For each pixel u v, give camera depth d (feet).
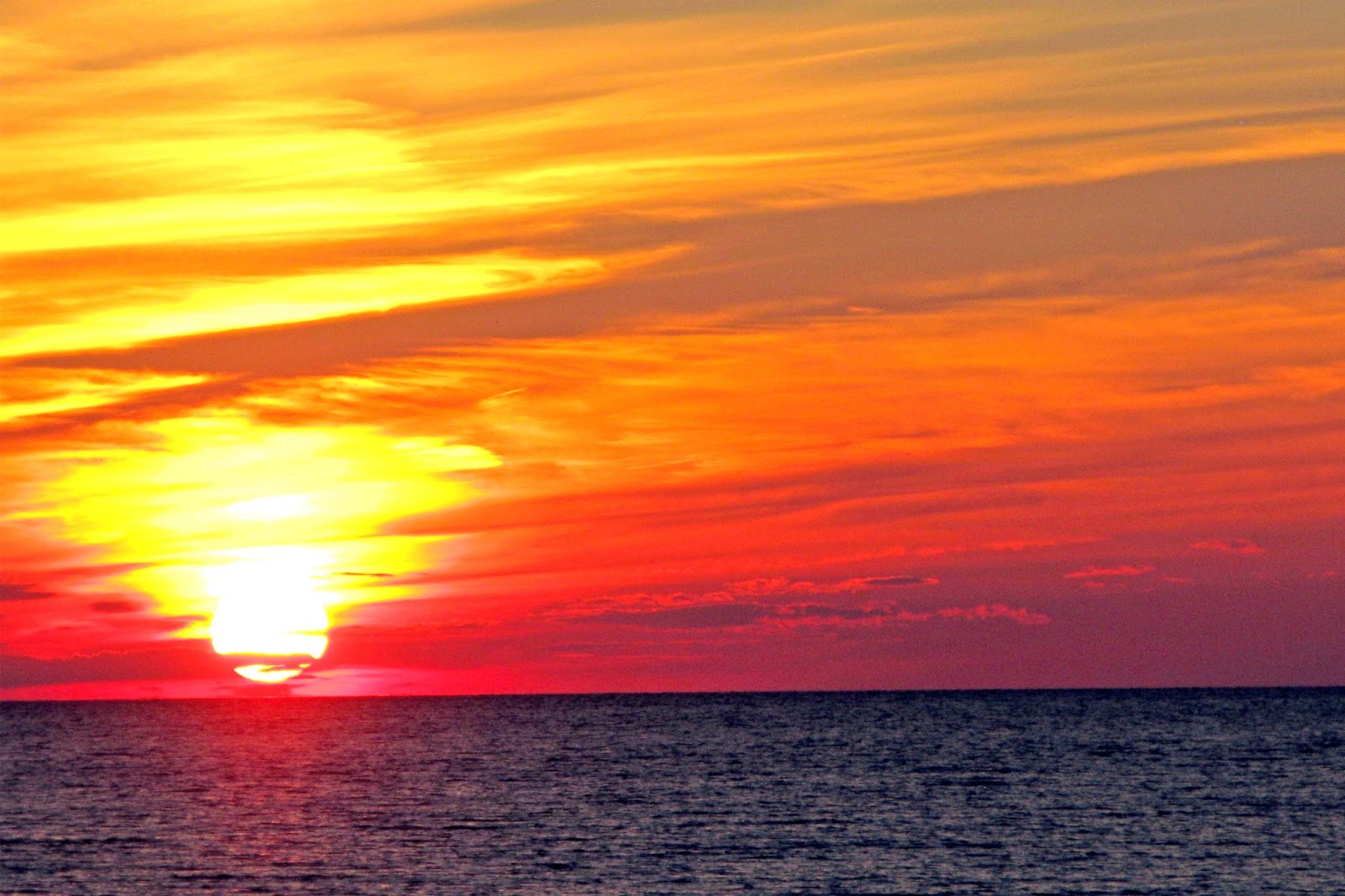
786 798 538.47
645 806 510.99
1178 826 444.96
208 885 347.15
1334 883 345.72
